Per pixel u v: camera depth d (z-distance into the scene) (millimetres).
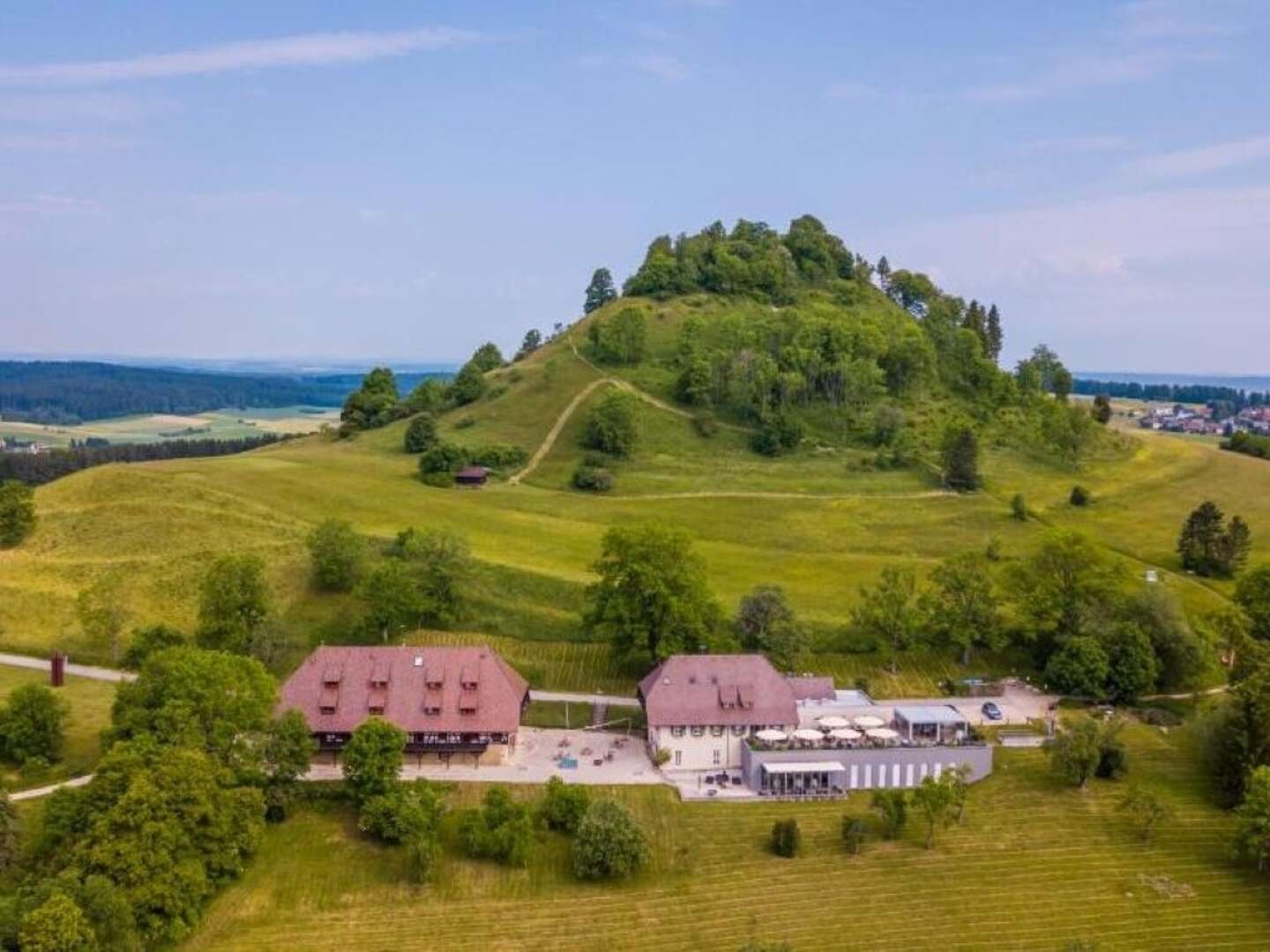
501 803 107500
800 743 123062
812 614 161625
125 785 98000
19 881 92125
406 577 149250
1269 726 116688
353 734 117750
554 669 146000
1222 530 193250
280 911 97562
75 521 175625
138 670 138875
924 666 150250
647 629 139875
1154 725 137250
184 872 94000
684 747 125062
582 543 192125
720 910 100062
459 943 94562
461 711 123812
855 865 106875
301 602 157125
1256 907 102375
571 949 94250
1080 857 109188
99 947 83875
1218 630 151250
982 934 97500
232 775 105875
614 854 102875
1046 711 139250
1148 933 98438
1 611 148375
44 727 116125
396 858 105875
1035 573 154250
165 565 162000
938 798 109000
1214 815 116875
